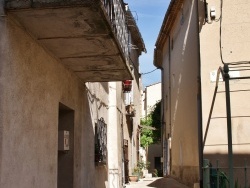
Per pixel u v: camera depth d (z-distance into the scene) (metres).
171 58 19.52
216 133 9.80
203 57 10.18
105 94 10.78
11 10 4.01
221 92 9.94
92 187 8.36
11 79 4.09
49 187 5.31
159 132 25.73
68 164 6.73
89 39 5.00
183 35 14.98
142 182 17.61
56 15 4.20
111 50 5.52
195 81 11.71
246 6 10.20
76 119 7.02
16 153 4.18
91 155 8.34
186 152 14.39
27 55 4.57
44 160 5.11
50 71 5.48
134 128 20.84
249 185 9.35
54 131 5.60
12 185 4.04
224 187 7.86
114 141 11.66
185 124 14.52
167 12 17.36
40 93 5.02
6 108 3.94
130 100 18.92
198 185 10.22
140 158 24.92
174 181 16.94
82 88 7.58
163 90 23.89
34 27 4.48
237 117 9.77
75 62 6.12
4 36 3.97
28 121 4.56
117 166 11.61
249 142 9.62
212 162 9.69
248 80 9.83
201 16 10.38
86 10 4.10
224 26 10.20
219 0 10.33
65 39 4.95
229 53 10.09
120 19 6.26
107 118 11.23
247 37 10.09
